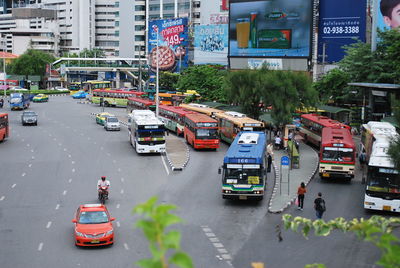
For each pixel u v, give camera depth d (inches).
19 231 1235.2
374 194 1387.8
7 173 1897.1
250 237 1198.9
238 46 3875.5
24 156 2230.6
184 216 1363.2
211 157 2233.0
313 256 1079.6
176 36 5128.0
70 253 1088.2
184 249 1106.1
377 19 3097.9
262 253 1091.9
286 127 2370.8
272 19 3703.3
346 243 1166.3
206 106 3095.5
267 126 3046.3
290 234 1224.8
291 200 1519.4
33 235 1206.3
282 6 3656.5
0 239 1174.3
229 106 3213.6
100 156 2249.0
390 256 270.5
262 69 2864.2
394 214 1405.0
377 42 2883.9
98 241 1113.4
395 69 2709.2
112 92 4483.3
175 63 5157.5
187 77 3946.9
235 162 1467.8
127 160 2164.1
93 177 1843.0
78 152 2337.6
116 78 6033.5
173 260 215.9
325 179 1844.2
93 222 1154.0
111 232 1130.7
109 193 1614.2
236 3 3836.1
